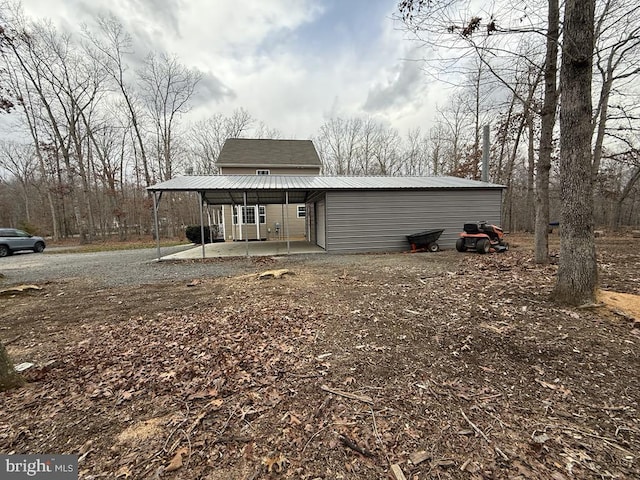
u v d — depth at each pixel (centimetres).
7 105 1017
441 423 177
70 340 322
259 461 153
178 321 375
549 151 634
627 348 258
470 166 1905
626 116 670
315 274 646
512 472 140
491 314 353
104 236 2347
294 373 243
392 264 758
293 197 1389
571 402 193
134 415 193
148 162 2322
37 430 180
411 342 294
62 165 2120
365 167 2922
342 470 146
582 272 354
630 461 144
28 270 809
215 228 1870
